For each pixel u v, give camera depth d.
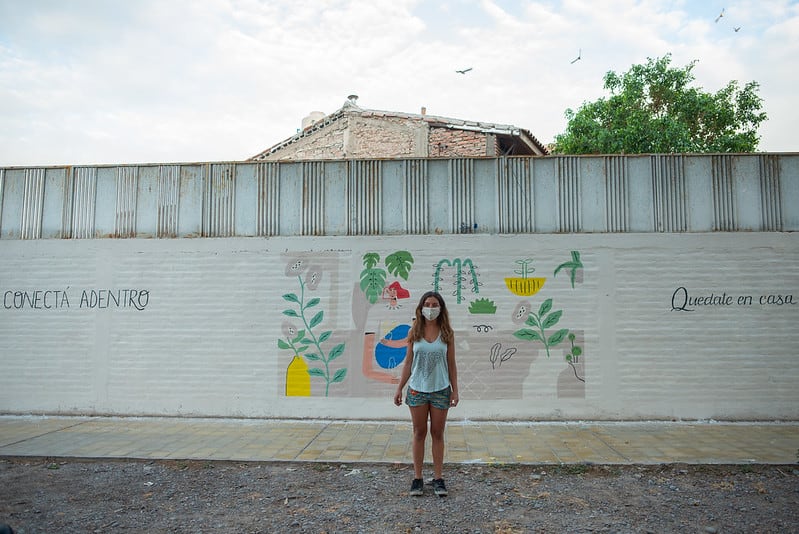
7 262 8.84
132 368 8.54
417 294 8.37
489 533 4.44
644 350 8.14
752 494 5.26
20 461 6.41
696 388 8.07
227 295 8.55
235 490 5.46
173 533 4.49
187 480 5.76
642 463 6.10
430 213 8.50
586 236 8.30
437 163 8.55
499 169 8.49
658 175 8.37
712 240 8.22
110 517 4.81
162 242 8.69
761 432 7.44
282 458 6.40
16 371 8.66
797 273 8.13
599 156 8.43
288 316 8.47
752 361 8.06
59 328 8.67
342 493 5.35
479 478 5.73
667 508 4.93
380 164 8.61
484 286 8.32
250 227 8.66
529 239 8.34
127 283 8.67
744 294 8.14
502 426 7.87
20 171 9.02
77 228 8.84
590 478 5.73
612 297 8.23
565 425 7.91
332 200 8.62
